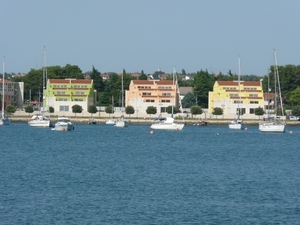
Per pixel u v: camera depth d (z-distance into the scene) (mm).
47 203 150500
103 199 156250
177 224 133625
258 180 189500
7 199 154250
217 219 138000
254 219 138375
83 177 191625
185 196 161125
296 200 157375
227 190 170500
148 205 150125
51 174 197250
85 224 132625
